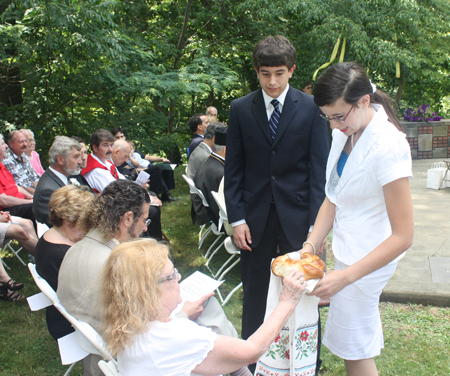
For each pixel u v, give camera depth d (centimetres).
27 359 271
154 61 912
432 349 260
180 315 166
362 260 152
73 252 191
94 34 633
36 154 547
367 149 149
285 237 226
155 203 419
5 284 348
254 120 220
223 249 461
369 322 169
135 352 128
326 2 847
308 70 883
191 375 135
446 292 306
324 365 249
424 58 986
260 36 1000
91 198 242
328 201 184
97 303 139
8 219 376
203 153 522
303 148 219
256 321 238
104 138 418
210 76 868
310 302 172
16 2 595
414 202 595
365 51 803
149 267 131
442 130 1003
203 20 1023
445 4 953
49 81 730
